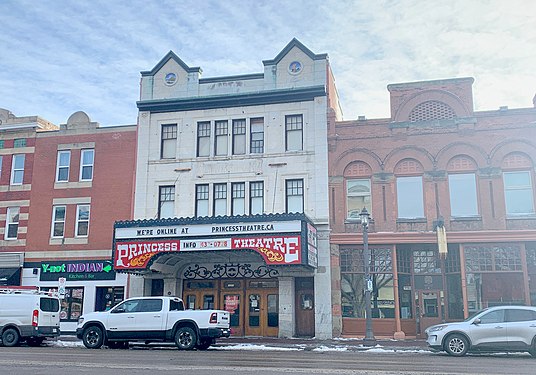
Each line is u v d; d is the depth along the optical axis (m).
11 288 22.53
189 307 27.78
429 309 25.45
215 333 19.22
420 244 25.91
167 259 26.61
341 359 15.78
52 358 15.32
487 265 24.83
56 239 29.31
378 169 26.58
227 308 27.33
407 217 26.02
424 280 25.78
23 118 31.16
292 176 27.17
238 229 23.97
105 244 28.70
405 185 26.41
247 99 28.28
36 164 30.52
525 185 25.30
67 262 28.91
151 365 13.44
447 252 25.45
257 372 12.04
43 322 21.66
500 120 25.81
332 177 26.84
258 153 27.86
